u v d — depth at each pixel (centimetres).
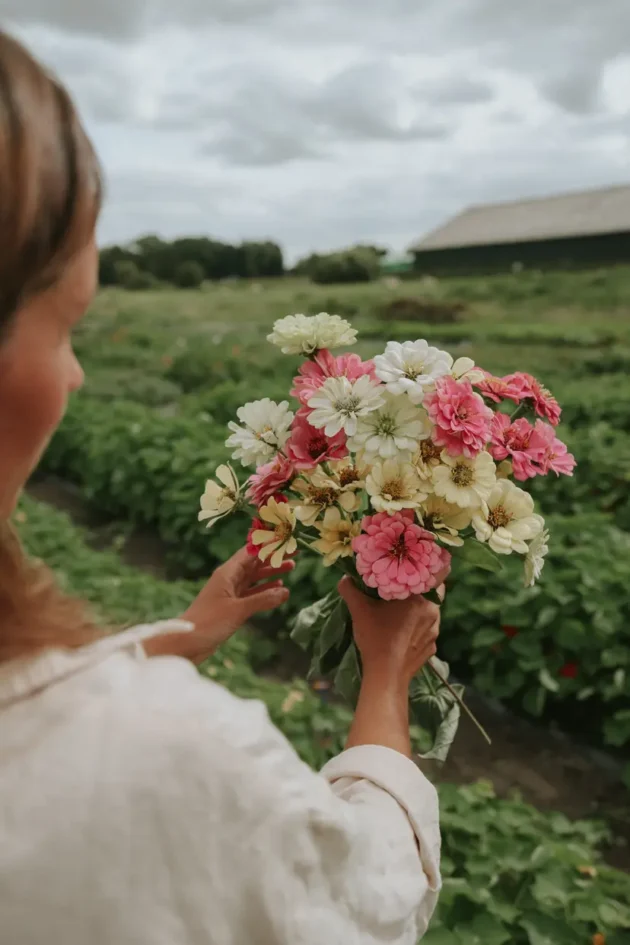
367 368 125
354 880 62
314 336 125
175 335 1809
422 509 113
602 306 2347
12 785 53
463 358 129
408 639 101
